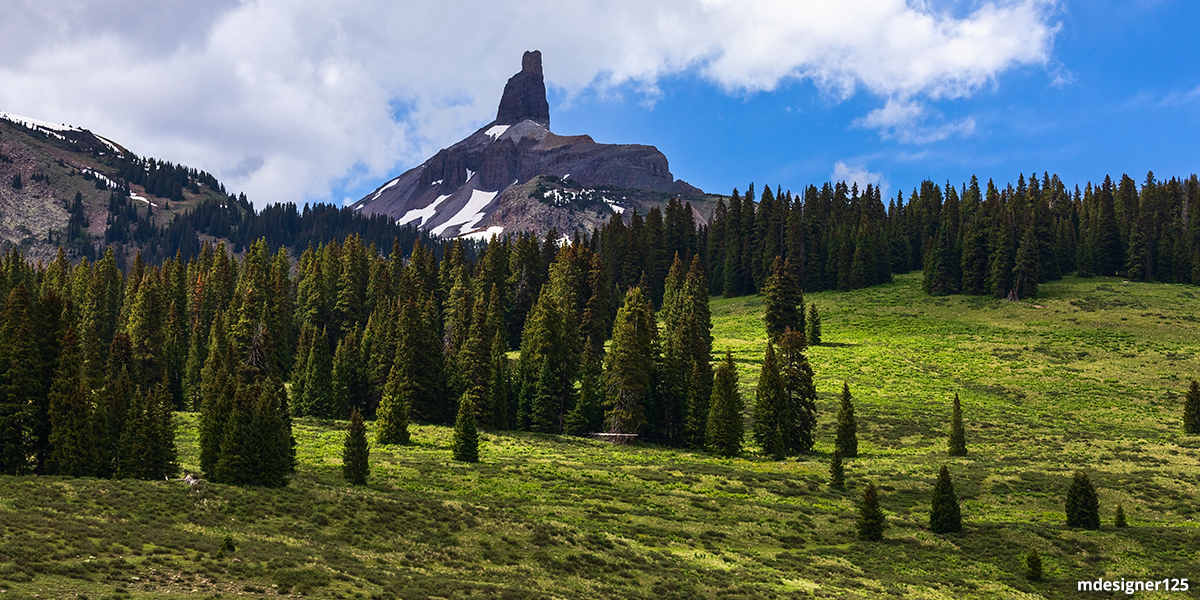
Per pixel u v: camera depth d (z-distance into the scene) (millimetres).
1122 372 115125
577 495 60469
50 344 58656
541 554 44250
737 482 67250
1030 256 159500
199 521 43500
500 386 95875
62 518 39719
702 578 42469
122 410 56531
